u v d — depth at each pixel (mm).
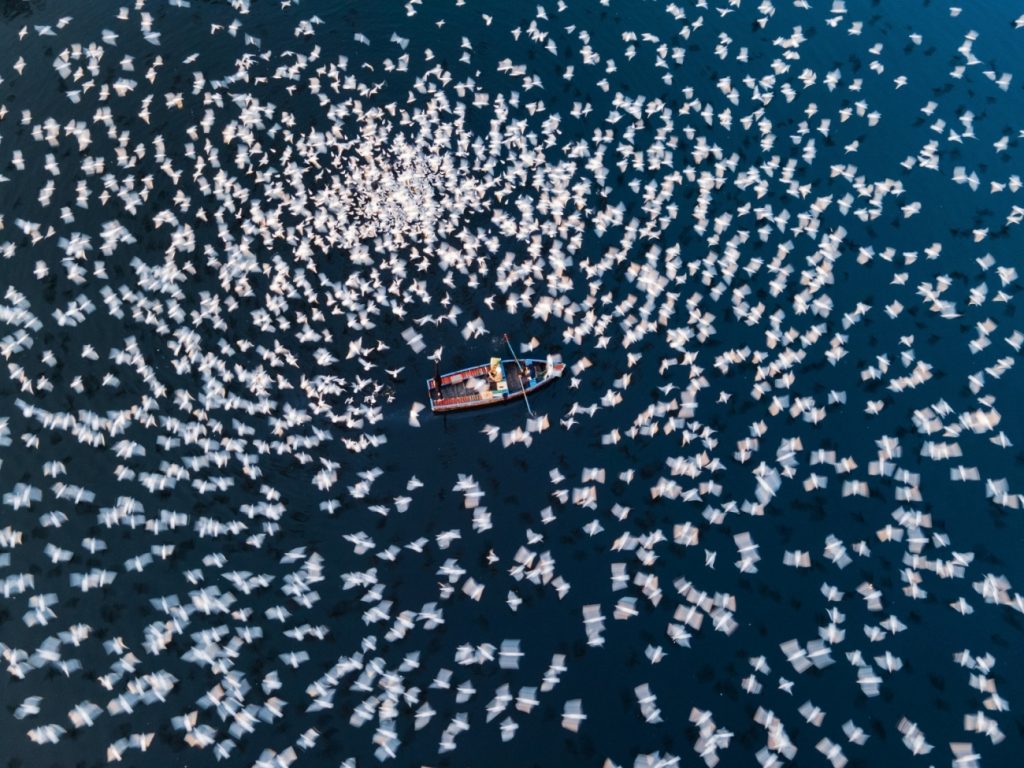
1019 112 44719
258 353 36844
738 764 28375
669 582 31859
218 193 41188
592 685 29859
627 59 46469
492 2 48781
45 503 33656
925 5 49188
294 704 29391
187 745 28719
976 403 35938
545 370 36250
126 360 36625
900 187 41125
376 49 46906
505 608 31344
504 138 42750
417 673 29984
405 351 37188
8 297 38438
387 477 34250
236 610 31234
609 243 40094
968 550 32594
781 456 34375
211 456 34344
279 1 48531
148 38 44625
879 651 30500
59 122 43781
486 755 28625
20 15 47781
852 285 39031
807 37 47812
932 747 28750
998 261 39688
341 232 40094
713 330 37375
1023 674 30078
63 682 29875
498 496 33812
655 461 34531
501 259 39688
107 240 39750
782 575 32031
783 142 43500
